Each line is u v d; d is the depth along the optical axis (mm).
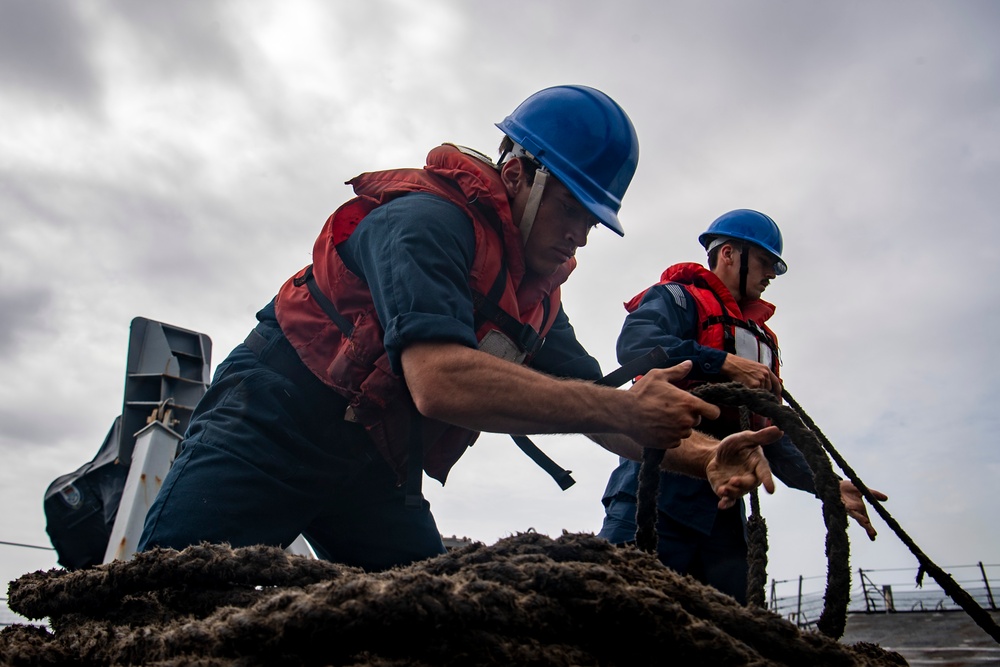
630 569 1351
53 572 1689
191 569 1470
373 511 2439
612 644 1246
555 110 2328
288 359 2207
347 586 1151
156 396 4590
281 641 1120
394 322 1824
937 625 9602
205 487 2074
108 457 4496
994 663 6441
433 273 1898
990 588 11812
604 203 2277
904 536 2611
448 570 1371
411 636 1146
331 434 2209
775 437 1956
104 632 1416
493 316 2150
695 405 1750
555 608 1216
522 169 2264
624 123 2396
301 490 2199
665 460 2330
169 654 1210
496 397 1752
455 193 2131
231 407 2180
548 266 2305
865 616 11250
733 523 3252
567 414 1771
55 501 4270
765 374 3021
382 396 2117
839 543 1588
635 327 3232
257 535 2109
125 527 3867
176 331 4891
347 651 1142
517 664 1152
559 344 2842
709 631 1234
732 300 3475
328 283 2170
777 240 3719
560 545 1385
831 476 1625
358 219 2201
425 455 2379
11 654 1406
